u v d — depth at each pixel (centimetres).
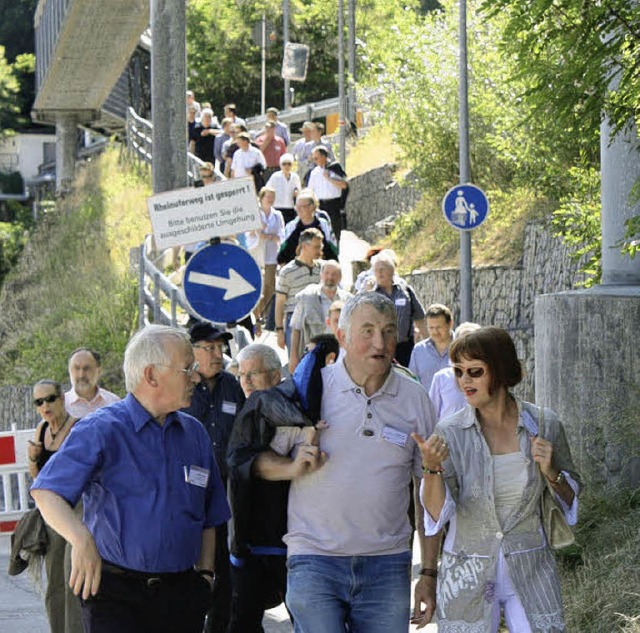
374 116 2430
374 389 576
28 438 1238
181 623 548
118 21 3120
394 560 574
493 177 2142
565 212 1364
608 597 728
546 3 789
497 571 544
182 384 546
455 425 548
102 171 3466
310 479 573
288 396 579
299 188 2097
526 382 1554
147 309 1886
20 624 920
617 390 936
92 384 880
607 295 950
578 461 940
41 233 3188
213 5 6012
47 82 4031
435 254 2125
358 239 2542
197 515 555
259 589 660
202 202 1115
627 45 813
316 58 5997
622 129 881
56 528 523
